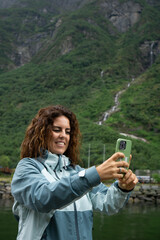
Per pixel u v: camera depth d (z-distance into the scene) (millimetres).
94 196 1937
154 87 160125
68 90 182875
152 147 96688
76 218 1711
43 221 1636
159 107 137250
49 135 1838
